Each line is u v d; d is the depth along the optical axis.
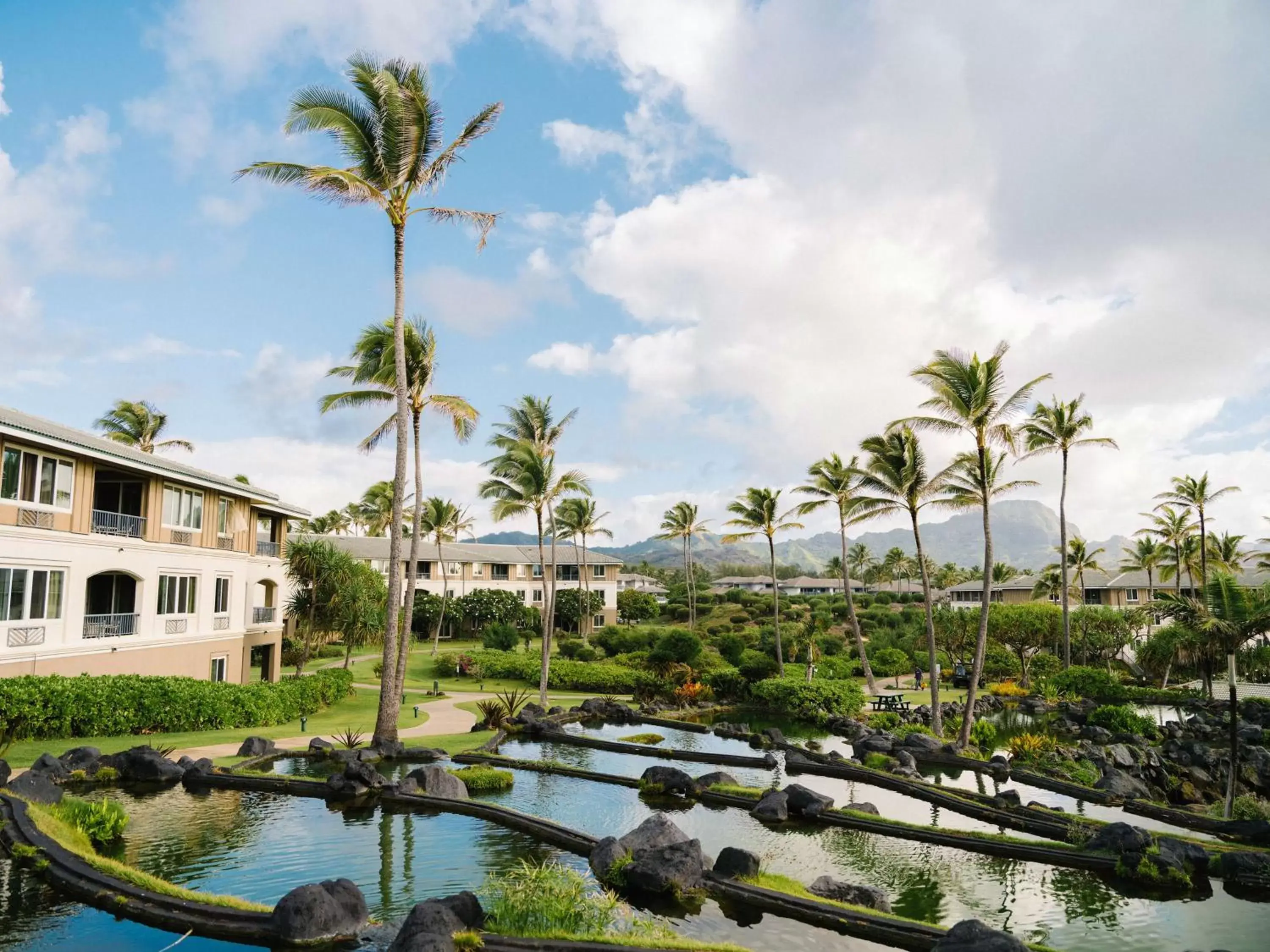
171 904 10.71
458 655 51.88
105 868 11.78
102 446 26.16
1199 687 50.88
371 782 18.38
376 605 45.94
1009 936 9.53
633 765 25.08
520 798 19.66
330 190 23.53
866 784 23.50
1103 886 14.14
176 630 30.50
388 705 24.30
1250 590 20.92
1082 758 27.59
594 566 85.69
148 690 24.36
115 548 26.98
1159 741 34.88
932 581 131.75
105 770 18.97
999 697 47.72
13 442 22.92
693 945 9.93
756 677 45.31
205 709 25.69
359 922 10.52
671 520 86.56
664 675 46.94
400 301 25.08
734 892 12.27
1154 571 76.31
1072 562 69.81
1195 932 12.20
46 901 11.09
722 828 17.41
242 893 12.19
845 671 55.31
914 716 38.94
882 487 33.94
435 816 16.86
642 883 12.49
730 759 26.00
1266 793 26.41
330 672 36.22
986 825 18.75
